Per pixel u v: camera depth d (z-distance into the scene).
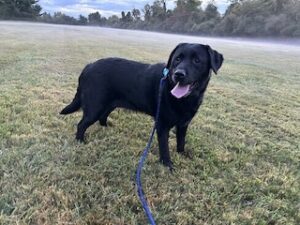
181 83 1.16
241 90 2.79
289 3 15.73
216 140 1.59
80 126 1.44
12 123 1.56
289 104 2.43
